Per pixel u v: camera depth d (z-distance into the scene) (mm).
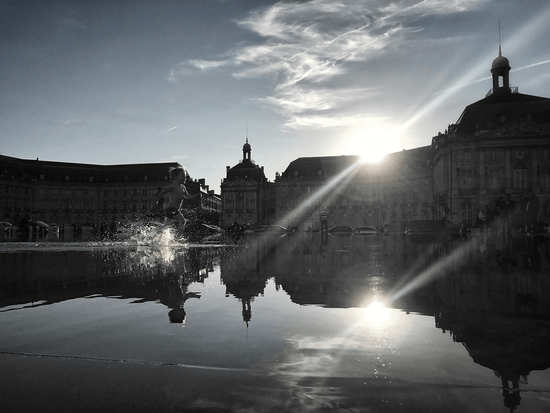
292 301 3090
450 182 60812
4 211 97062
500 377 1515
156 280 4262
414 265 6035
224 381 1507
